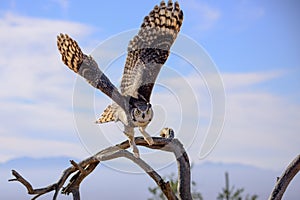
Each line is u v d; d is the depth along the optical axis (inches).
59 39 442.3
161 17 439.5
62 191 505.7
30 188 481.4
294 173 494.9
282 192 493.7
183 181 494.6
